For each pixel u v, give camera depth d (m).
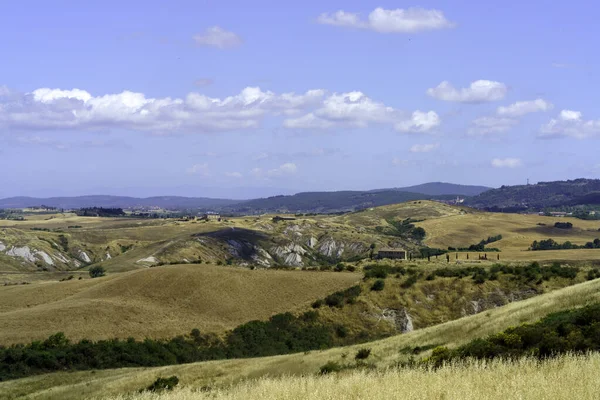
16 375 57.31
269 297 90.31
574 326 28.23
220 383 41.50
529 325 31.08
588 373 17.62
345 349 50.09
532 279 93.75
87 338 68.81
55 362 60.97
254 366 47.41
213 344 74.12
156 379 46.66
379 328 84.81
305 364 44.75
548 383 16.81
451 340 41.72
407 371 22.61
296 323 83.25
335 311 87.12
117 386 46.31
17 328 71.94
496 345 29.25
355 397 18.28
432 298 91.31
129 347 67.19
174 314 81.69
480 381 18.31
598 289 42.31
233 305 86.69
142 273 96.50
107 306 80.75
